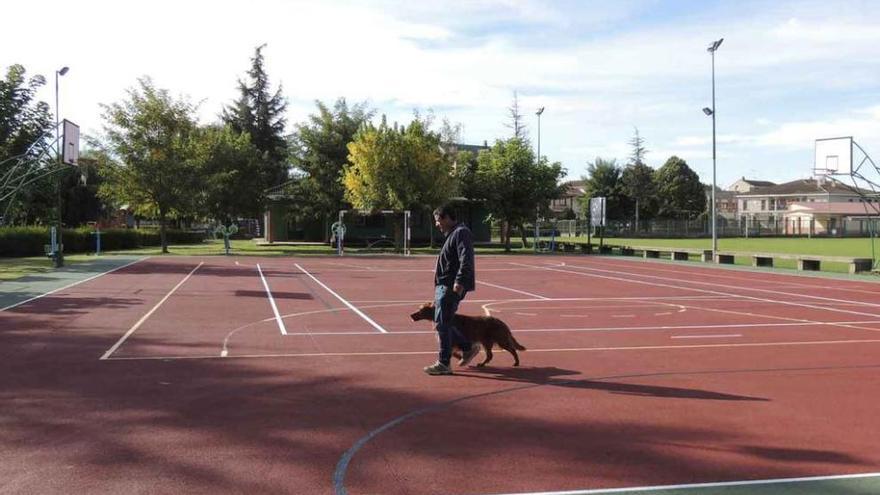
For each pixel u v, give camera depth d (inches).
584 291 820.6
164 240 1642.5
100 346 412.2
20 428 247.3
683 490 195.2
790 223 3742.6
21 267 1110.4
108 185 1616.6
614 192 3831.2
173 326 496.7
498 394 305.6
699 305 675.4
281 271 1099.9
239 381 324.2
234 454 221.9
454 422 261.3
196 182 1628.9
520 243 2372.0
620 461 219.6
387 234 2110.0
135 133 1592.0
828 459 223.6
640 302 700.7
